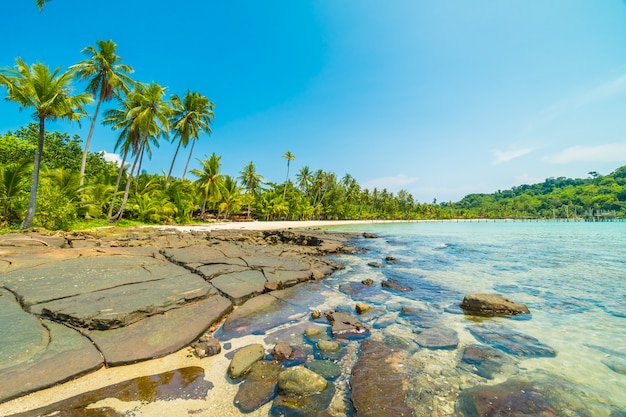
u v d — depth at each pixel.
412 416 3.37
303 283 10.47
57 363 4.30
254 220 56.78
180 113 35.72
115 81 26.52
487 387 3.99
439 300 8.50
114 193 27.00
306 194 77.69
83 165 26.19
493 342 5.55
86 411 3.42
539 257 16.78
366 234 31.86
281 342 5.22
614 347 5.34
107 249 11.65
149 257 10.98
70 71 18.44
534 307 7.77
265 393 3.86
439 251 20.00
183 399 3.70
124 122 28.70
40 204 18.38
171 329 5.72
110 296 6.73
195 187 41.69
